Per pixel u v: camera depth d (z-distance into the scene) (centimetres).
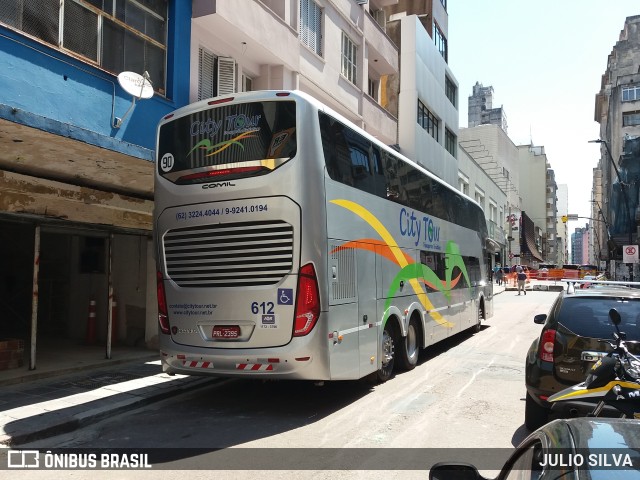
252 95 690
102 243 1145
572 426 221
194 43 1139
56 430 606
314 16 1605
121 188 1023
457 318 1284
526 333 1545
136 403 720
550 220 11894
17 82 755
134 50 999
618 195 5153
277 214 652
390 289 869
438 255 1156
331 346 662
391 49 2188
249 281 664
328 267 666
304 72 1520
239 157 681
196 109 722
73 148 760
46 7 812
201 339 687
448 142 3256
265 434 599
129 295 1121
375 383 854
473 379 896
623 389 391
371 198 817
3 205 793
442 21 3275
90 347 1091
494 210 5603
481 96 10212
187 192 705
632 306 570
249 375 660
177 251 713
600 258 7538
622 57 7694
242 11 1182
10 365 866
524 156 10456
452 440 575
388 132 2156
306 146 660
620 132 6538
